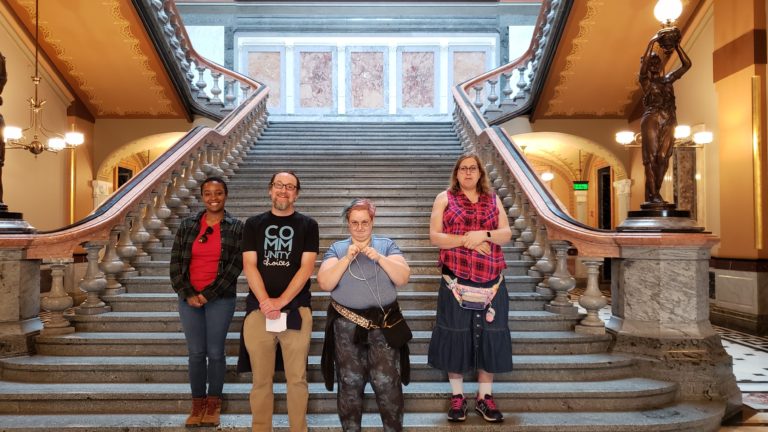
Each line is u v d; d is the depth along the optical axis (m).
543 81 10.47
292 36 15.02
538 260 5.29
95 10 8.77
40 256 4.29
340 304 3.35
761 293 7.39
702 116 8.81
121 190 5.27
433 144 10.30
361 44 15.05
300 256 3.40
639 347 4.28
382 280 3.33
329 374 3.38
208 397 3.64
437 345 3.64
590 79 10.34
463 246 3.59
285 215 3.46
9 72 8.82
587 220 15.03
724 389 4.14
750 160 7.59
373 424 3.59
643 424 3.60
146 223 5.71
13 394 3.74
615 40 9.37
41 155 9.68
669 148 4.41
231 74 11.69
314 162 8.97
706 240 4.21
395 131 11.31
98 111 11.19
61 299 4.41
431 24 15.04
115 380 4.02
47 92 9.96
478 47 15.05
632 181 11.45
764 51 7.54
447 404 3.85
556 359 4.18
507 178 6.55
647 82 4.44
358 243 3.27
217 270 3.56
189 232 3.61
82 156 10.91
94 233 4.53
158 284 5.04
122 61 9.84
